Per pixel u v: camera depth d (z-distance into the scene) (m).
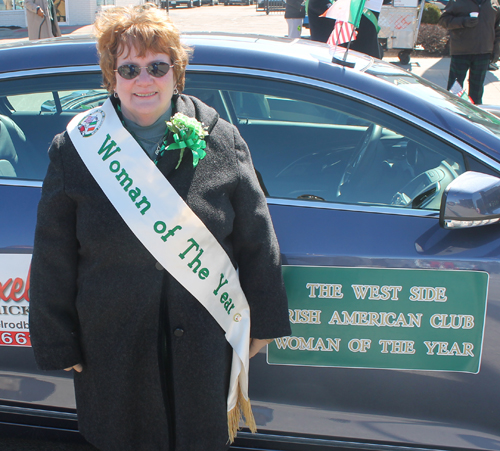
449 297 1.78
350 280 1.78
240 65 1.93
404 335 1.81
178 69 1.49
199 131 1.43
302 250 1.79
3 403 2.03
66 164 1.45
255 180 1.56
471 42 6.59
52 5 9.73
